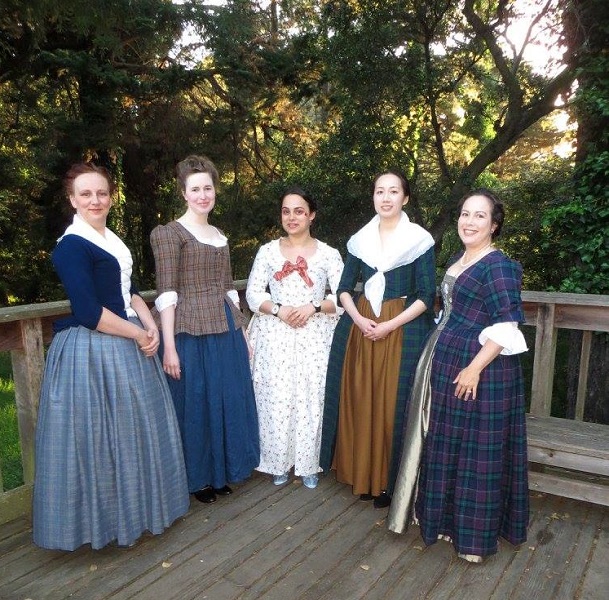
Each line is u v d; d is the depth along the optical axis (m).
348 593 2.09
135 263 11.30
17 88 8.44
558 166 8.88
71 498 2.14
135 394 2.24
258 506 2.71
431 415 2.26
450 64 8.61
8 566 2.23
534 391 3.04
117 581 2.15
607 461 2.47
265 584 2.13
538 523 2.59
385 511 2.67
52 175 9.30
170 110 9.51
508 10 7.94
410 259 2.58
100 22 6.04
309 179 8.36
